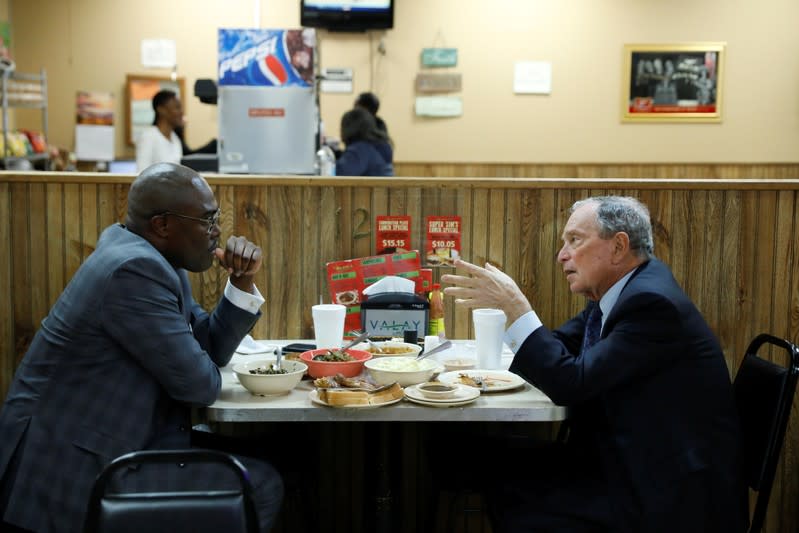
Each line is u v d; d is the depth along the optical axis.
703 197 2.87
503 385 2.25
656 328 2.02
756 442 2.12
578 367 2.04
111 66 6.88
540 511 2.07
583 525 2.03
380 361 2.33
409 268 2.88
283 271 2.91
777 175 6.93
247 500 1.51
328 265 2.85
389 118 6.95
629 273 2.21
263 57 3.57
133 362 1.96
